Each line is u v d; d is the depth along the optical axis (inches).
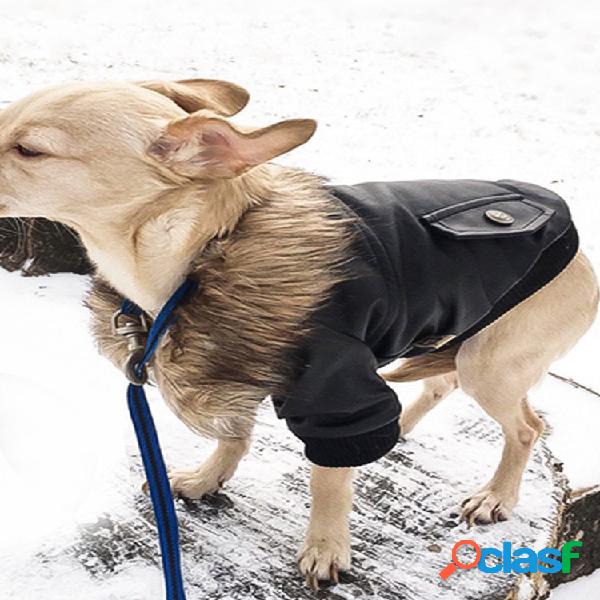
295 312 27.7
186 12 105.3
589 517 36.4
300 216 28.3
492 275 30.4
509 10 121.1
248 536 32.2
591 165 78.9
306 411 28.4
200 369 28.0
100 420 36.5
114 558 31.0
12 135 26.6
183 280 28.1
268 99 83.0
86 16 97.8
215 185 27.3
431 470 35.6
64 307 44.8
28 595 29.7
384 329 29.2
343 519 31.5
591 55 107.7
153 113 27.2
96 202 27.1
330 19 111.5
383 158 74.1
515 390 33.3
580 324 33.5
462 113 87.1
